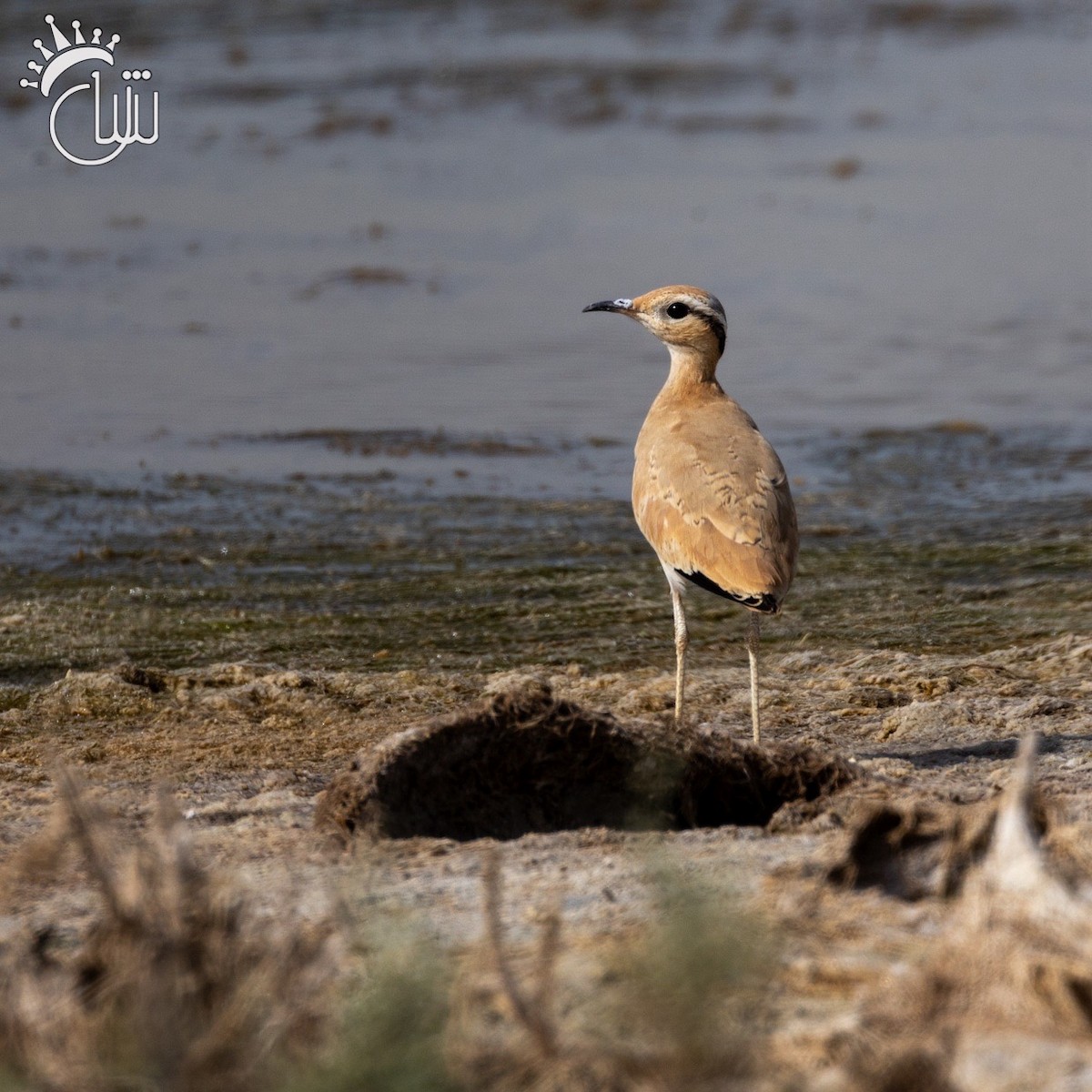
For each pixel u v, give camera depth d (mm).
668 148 33344
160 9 43719
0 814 8211
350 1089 4383
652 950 5090
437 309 23641
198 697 11234
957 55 43188
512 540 15578
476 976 5219
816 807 7461
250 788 8961
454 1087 4508
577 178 30906
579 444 18719
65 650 12445
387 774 7512
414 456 18234
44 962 5332
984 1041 4770
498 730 7730
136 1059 4488
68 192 29609
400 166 31766
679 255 26078
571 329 22891
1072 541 15391
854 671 11898
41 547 15180
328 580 14422
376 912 6078
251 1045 4547
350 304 23812
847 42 44438
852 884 6035
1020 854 5246
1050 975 4871
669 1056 4617
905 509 16719
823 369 21516
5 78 36500
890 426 19500
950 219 28359
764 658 12445
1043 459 18312
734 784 7930
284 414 19547
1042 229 27734
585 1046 4699
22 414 19281
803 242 26922
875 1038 4730
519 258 26062
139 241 26797
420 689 11477
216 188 30000
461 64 39719
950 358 21938
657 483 10266
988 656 12266
